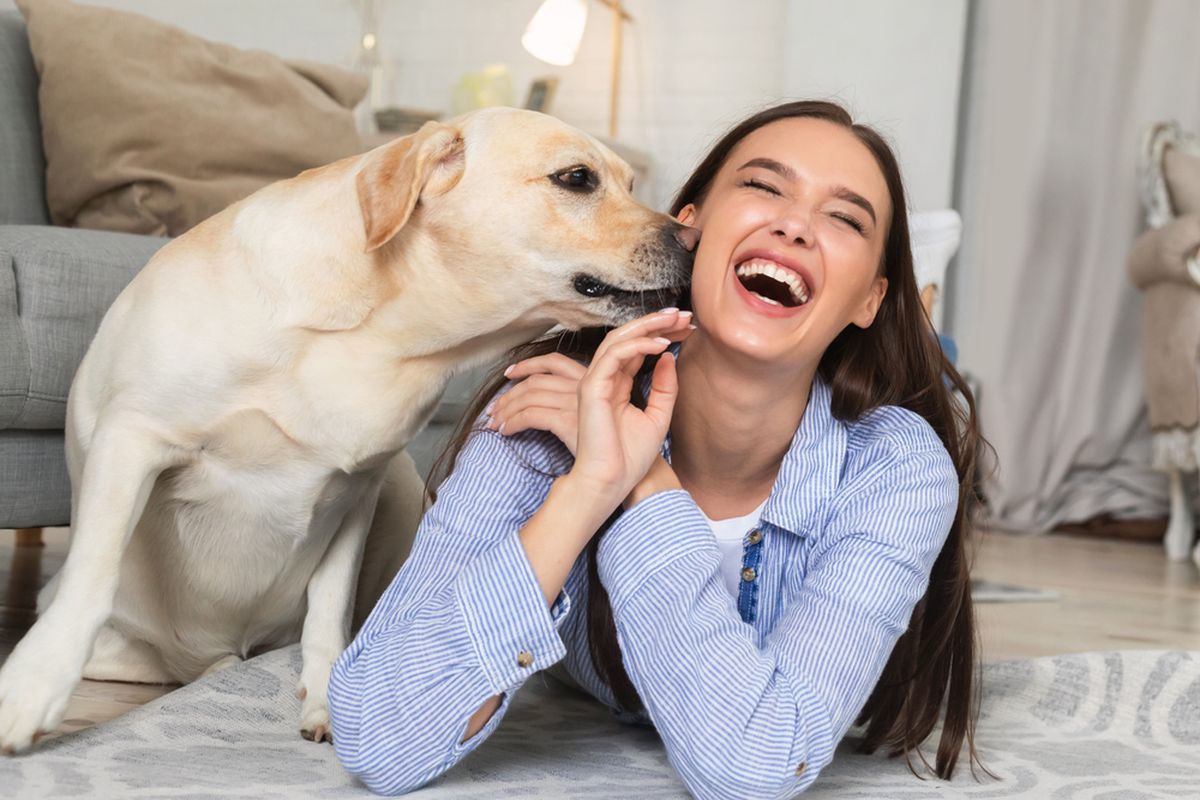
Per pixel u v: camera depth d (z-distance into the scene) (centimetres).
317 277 137
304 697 142
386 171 133
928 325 147
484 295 140
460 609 113
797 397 132
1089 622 257
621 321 141
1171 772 143
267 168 257
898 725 143
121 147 241
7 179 238
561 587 118
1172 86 446
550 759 133
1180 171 407
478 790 118
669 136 528
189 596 156
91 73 240
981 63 467
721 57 520
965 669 141
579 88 534
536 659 114
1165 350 390
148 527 151
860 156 129
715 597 119
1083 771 142
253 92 259
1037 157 455
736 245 124
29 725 119
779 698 114
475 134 140
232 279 138
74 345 183
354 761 114
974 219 469
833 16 473
